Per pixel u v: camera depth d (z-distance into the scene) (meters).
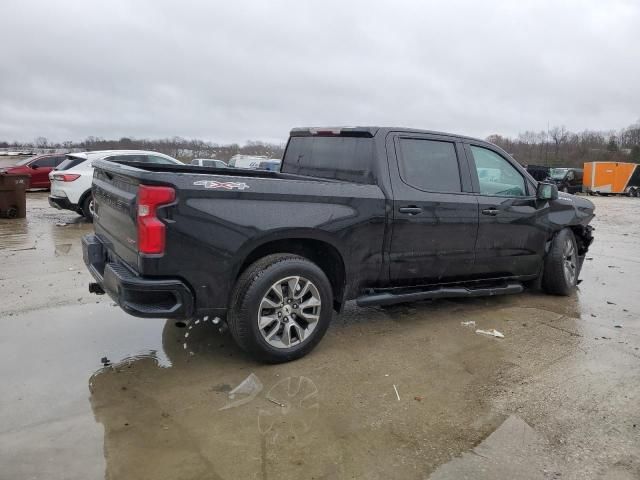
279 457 2.65
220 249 3.41
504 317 5.03
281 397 3.29
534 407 3.23
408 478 2.51
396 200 4.22
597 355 4.10
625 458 2.71
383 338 4.38
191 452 2.67
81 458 2.59
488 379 3.62
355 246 4.05
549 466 2.63
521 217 5.16
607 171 35.25
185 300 3.38
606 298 5.87
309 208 3.77
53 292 5.45
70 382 3.41
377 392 3.39
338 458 2.66
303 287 3.79
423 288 4.68
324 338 4.34
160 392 3.31
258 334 3.59
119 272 3.40
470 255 4.82
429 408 3.20
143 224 3.19
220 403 3.19
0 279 5.97
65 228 10.50
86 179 11.03
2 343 4.04
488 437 2.88
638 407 3.25
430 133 4.59
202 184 3.34
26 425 2.88
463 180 4.74
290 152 5.29
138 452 2.65
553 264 5.62
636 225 14.37
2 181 11.70
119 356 3.85
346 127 4.50
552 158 64.31
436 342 4.31
